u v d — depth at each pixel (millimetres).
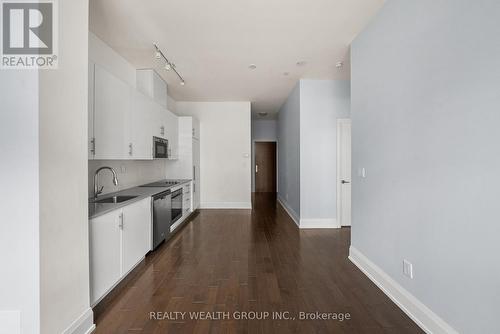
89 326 1805
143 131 3461
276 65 3941
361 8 2445
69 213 1639
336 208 4660
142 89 4043
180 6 2430
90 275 1973
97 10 2486
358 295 2297
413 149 1942
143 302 2178
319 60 3729
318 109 4625
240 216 5605
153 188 3803
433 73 1731
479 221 1401
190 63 3850
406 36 2020
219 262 3051
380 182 2428
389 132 2268
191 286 2459
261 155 9867
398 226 2143
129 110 3053
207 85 4996
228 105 6434
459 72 1521
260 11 2508
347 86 4633
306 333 1784
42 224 1417
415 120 1918
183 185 4871
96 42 3010
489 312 1352
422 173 1847
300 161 4637
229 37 3033
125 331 1805
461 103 1509
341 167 4664
